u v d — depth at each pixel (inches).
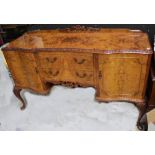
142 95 94.1
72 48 89.6
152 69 92.0
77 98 133.3
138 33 99.6
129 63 85.5
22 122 120.2
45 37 106.5
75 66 94.0
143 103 95.3
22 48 96.1
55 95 138.1
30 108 129.5
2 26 175.2
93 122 114.2
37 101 134.5
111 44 91.7
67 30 108.3
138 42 91.4
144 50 81.8
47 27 118.3
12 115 126.0
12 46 100.0
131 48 85.5
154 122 103.4
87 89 140.1
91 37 100.9
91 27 109.3
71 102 130.6
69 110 124.7
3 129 116.3
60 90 142.0
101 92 98.6
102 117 116.5
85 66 92.2
